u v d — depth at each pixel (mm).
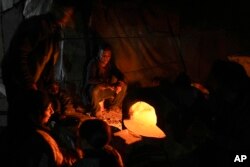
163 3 4805
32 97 2785
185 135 2932
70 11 3408
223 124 2863
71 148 2982
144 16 4812
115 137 2836
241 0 4836
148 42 4848
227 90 2814
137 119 3014
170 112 3092
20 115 2764
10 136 2727
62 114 3604
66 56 4609
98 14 4695
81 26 4590
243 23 4871
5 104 4344
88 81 4602
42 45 3393
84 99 4602
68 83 4629
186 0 4816
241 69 2850
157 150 2717
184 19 4855
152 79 4887
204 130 2934
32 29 3287
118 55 4828
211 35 4883
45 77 3566
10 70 3279
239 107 2803
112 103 4754
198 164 2791
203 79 4898
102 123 2486
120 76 4812
